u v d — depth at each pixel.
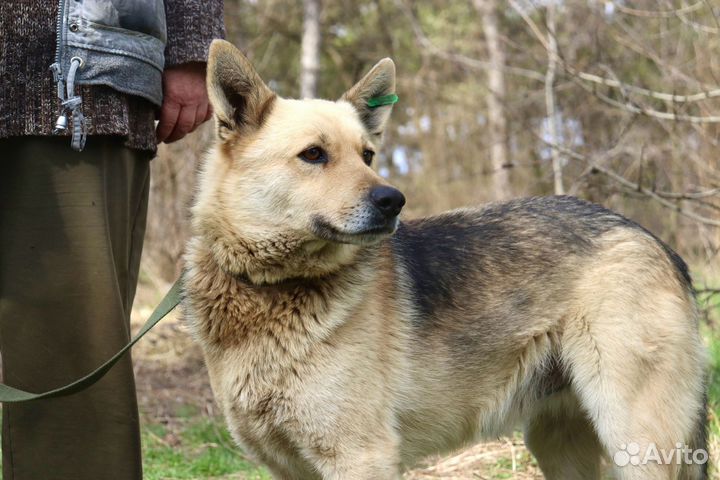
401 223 3.91
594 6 9.39
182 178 9.62
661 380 3.64
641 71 9.70
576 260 3.74
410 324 3.56
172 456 5.62
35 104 3.02
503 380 3.77
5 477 3.21
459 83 18.45
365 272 3.45
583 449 4.14
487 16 15.59
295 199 3.34
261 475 5.16
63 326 3.12
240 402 3.34
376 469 3.29
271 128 3.45
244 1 17.73
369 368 3.34
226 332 3.35
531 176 13.44
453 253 3.79
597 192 6.98
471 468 5.16
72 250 3.11
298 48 19.33
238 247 3.36
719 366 6.04
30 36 3.04
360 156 3.57
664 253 3.89
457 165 18.17
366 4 19.78
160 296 10.13
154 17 3.25
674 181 8.71
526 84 15.45
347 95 3.88
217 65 3.41
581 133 10.05
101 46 3.08
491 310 3.70
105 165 3.20
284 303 3.30
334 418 3.25
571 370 3.72
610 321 3.62
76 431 3.15
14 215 3.12
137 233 3.52
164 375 7.84
